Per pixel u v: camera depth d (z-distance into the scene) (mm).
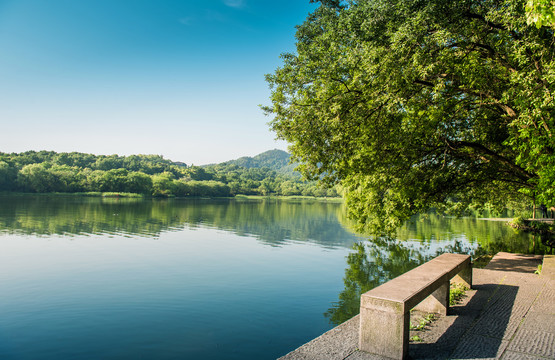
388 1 10016
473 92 11391
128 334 8578
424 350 4375
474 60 11109
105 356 7391
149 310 10367
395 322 4090
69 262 17922
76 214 49125
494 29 10195
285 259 19125
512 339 4695
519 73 8258
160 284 13531
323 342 4719
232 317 9742
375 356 4219
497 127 14234
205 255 20375
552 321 5402
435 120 12227
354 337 4887
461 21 9844
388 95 10359
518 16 8250
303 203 140000
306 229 37062
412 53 10016
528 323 5312
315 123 12117
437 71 10664
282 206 105625
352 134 12938
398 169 13828
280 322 9336
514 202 35844
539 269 9484
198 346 7848
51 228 32281
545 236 27406
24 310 10453
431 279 5047
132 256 19797
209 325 9164
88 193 132375
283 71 12922
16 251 20859
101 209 61906
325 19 12445
